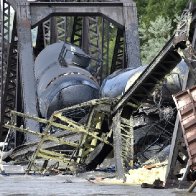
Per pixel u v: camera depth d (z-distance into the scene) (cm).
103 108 5972
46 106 8244
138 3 18362
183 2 15950
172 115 6488
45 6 8894
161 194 3772
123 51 9506
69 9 8988
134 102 5791
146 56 14900
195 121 4122
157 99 6519
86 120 6231
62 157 6331
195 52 4522
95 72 9900
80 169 6312
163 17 15788
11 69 9588
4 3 9669
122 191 4019
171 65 5309
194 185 3953
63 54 8769
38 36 10875
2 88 9675
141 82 5544
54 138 6278
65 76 8350
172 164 4438
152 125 6594
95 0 10044
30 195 3703
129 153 5662
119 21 9219
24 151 7125
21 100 9256
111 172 6125
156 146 6538
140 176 5072
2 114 9612
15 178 5509
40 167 6394
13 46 9400
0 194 3769
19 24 8712
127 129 5794
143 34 15888
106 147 6209
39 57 9256
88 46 10338
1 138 9612
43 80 8669
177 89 6450
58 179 5359
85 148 6334
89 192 3938
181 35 4619
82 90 8169
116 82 7150
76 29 10831
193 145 4119
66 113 7619
